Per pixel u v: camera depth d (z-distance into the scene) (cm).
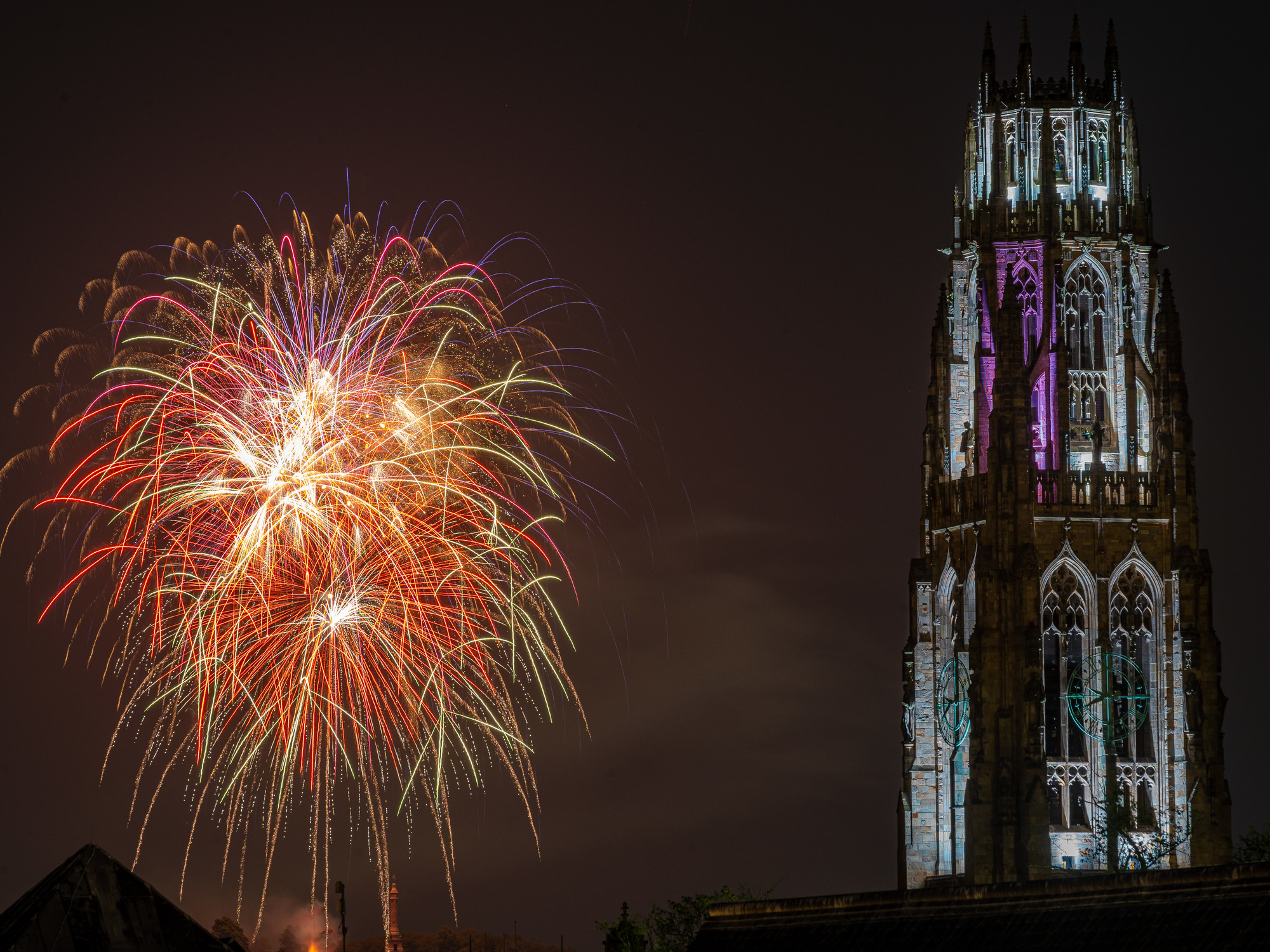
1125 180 16562
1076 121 16575
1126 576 15600
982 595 15375
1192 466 15712
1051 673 15488
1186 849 15150
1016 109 16588
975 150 16738
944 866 15925
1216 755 15275
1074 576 15525
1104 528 15562
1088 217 16412
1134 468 15875
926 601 16288
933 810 16000
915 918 8525
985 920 8206
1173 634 15512
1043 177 16450
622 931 14225
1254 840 15112
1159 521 15638
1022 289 16388
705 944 9338
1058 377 15950
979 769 15125
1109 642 15500
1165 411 15900
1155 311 16312
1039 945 7825
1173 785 15312
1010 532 15438
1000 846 14900
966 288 16575
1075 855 15188
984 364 16312
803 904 9112
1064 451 15762
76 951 7306
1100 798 15250
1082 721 15350
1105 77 16750
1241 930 7169
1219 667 15425
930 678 16175
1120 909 7712
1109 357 16238
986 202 16575
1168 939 7375
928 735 16125
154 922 7594
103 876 7644
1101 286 16350
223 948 7662
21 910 7475
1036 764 14975
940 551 16250
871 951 8500
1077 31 16800
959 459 16450
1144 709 15500
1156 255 16450
